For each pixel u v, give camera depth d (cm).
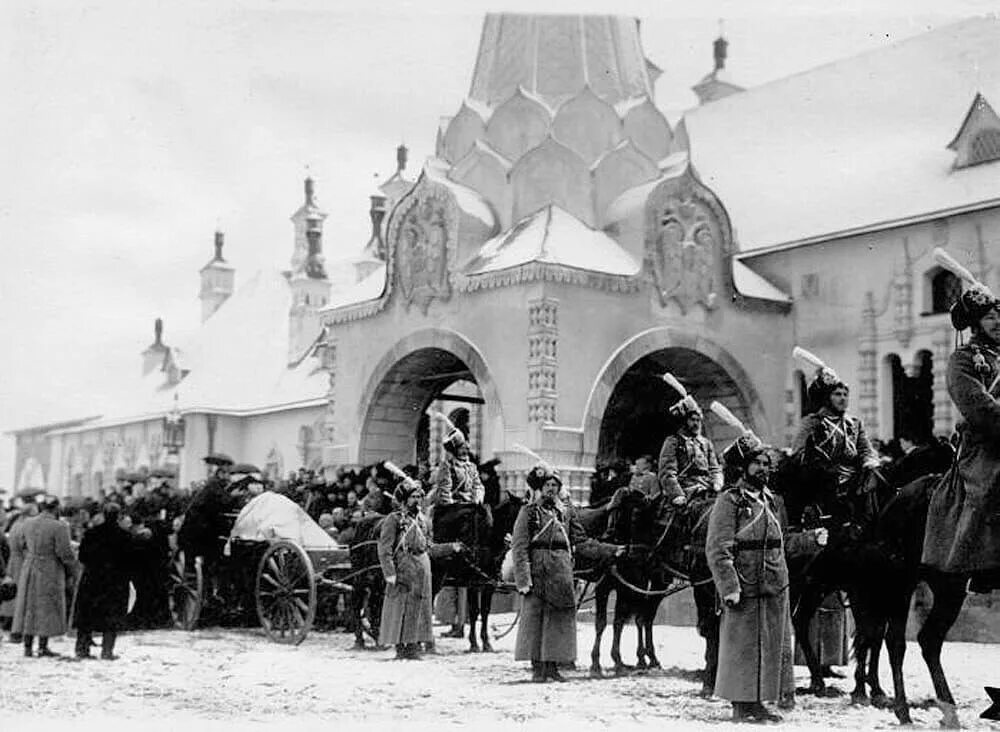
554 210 2822
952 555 1079
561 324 2608
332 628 2217
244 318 5053
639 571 1477
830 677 1486
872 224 2794
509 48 3166
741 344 2898
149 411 4975
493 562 1834
